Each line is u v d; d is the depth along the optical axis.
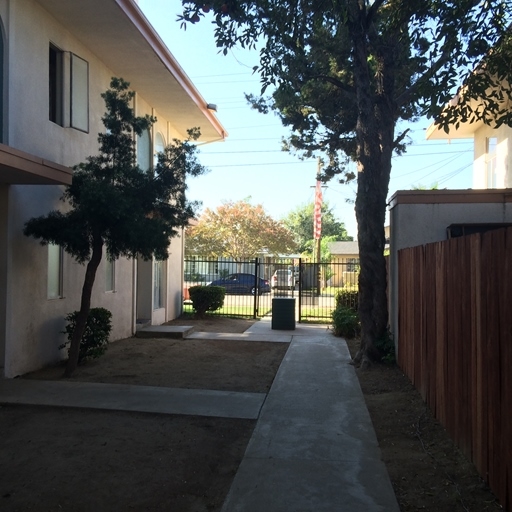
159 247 8.49
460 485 4.55
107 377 8.81
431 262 6.70
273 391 8.09
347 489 4.57
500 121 7.50
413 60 10.22
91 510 4.24
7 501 4.34
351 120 15.24
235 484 4.69
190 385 8.41
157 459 5.29
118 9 9.52
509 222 9.18
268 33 7.97
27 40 8.88
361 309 10.31
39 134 9.23
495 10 6.95
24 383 8.12
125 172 8.58
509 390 3.87
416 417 6.61
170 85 13.41
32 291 9.06
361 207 10.41
